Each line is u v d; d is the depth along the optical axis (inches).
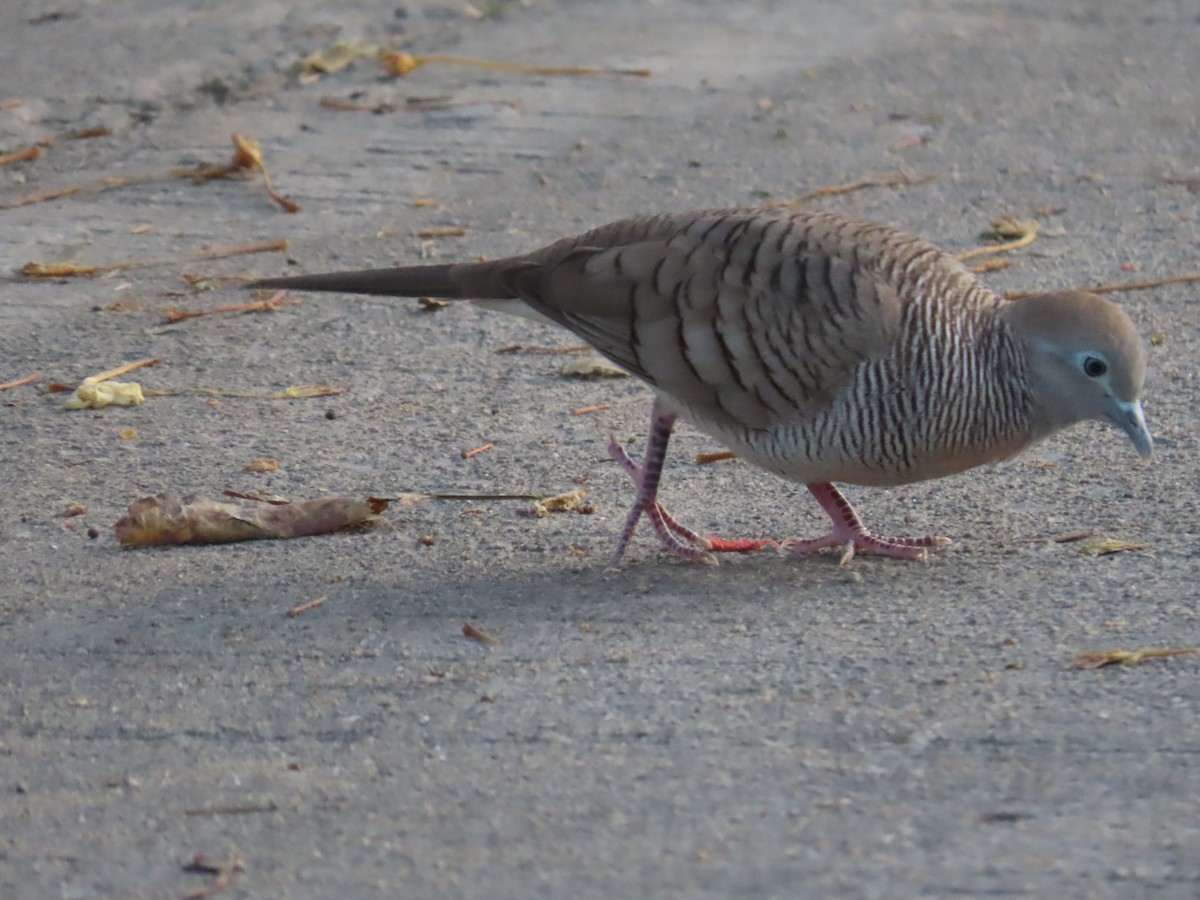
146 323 611.5
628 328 418.3
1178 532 435.8
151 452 506.3
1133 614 384.5
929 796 309.1
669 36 967.6
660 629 387.9
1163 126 824.3
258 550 443.2
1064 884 279.7
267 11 980.6
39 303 627.8
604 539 449.4
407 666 373.1
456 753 334.0
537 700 354.0
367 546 444.5
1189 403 530.6
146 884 292.4
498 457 504.1
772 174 761.6
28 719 355.9
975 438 410.0
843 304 397.7
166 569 430.3
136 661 380.2
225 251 673.6
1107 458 492.1
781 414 407.5
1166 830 295.0
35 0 990.4
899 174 763.4
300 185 742.5
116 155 770.8
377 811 313.0
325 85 866.8
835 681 356.2
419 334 606.5
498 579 422.0
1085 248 677.3
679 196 733.3
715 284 408.5
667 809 308.5
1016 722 334.6
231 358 582.6
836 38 971.3
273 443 513.3
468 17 997.2
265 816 313.3
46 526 456.1
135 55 894.4
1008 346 409.7
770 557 435.5
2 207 712.4
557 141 802.8
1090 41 964.0
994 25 997.8
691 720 342.0
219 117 819.4
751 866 288.2
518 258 438.9
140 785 327.3
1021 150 794.2
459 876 289.6
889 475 414.0
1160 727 330.3
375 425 527.5
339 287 444.8
